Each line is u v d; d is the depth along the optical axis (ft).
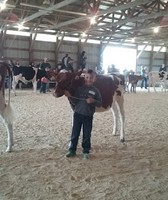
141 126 20.95
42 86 47.34
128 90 57.52
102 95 14.99
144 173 11.41
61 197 9.07
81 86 12.95
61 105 31.63
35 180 10.38
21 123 20.51
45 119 22.50
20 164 11.98
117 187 9.97
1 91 13.52
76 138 13.21
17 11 53.98
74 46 69.36
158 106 33.81
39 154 13.41
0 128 18.54
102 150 14.43
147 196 9.33
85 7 56.08
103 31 68.13
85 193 9.41
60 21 59.98
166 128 20.48
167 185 10.27
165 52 88.58
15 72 43.32
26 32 61.31
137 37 69.82
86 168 11.76
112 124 21.34
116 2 53.26
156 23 56.54
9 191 9.42
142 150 14.70
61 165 12.03
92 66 73.36
